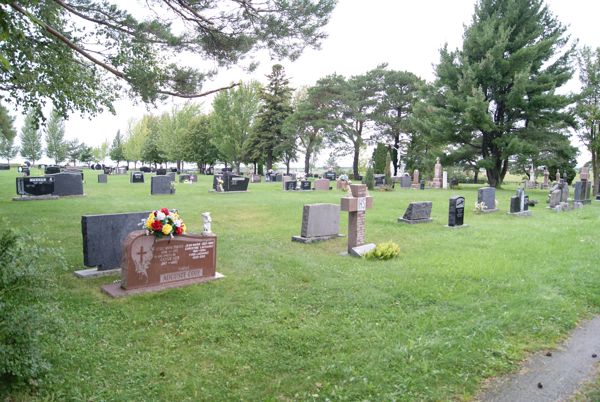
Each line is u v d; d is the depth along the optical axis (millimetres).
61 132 80000
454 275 8727
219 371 4996
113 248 8703
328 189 33438
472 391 4578
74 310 6645
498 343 5637
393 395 4441
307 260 10219
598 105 34531
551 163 34406
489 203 20359
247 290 7820
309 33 11758
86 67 12852
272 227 15117
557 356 5422
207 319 6410
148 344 5656
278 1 11188
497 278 8539
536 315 6602
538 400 4430
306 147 61031
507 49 35688
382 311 6824
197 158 73188
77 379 4684
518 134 35250
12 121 55938
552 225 15977
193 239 8188
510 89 35406
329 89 53656
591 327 6395
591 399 4445
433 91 38906
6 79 12102
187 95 11727
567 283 8242
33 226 12836
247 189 31094
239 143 56375
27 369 4227
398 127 54156
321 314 6723
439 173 38594
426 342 5586
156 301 7117
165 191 26250
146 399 4406
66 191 23094
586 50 35844
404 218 16500
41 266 4637
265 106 59438
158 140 76500
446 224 16109
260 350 5496
